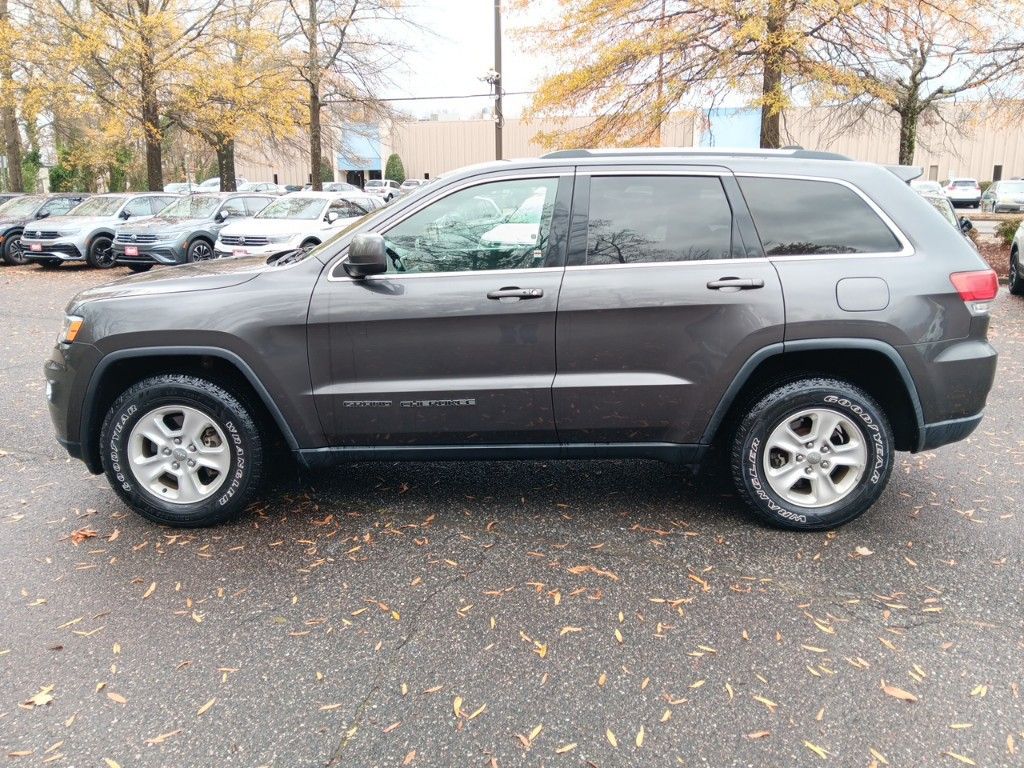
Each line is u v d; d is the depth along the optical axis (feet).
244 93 65.46
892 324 11.93
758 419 12.43
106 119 67.15
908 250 12.21
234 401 12.68
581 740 8.05
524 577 11.46
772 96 39.65
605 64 41.88
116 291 12.85
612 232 12.37
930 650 9.56
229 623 10.28
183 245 51.98
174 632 10.07
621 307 12.10
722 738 8.07
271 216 49.11
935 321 12.04
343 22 70.64
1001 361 25.34
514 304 12.17
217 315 12.25
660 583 11.25
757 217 12.32
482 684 8.98
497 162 12.74
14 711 8.54
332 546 12.51
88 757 7.86
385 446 12.87
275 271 12.69
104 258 58.59
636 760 7.77
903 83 51.26
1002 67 47.34
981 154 156.56
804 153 12.85
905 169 13.41
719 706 8.56
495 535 12.87
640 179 12.47
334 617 10.42
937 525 13.10
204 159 140.15
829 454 12.58
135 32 60.75
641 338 12.21
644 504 14.08
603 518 13.50
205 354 12.30
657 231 12.37
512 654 9.56
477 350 12.34
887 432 12.36
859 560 11.87
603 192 12.46
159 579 11.46
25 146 118.11
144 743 8.05
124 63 61.67
